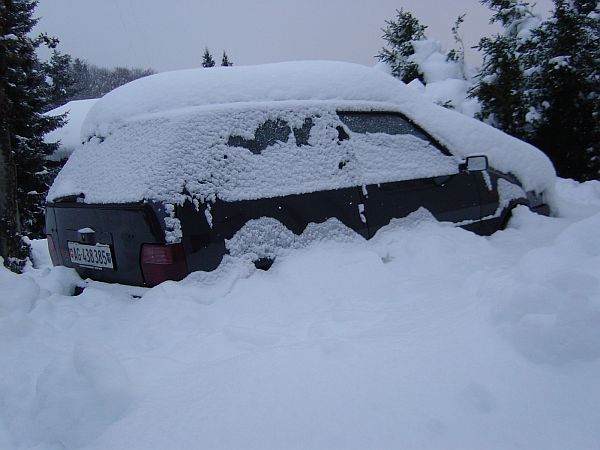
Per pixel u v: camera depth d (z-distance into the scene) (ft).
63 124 56.13
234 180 11.03
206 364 7.85
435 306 9.02
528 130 35.42
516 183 16.49
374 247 12.63
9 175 16.61
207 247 10.47
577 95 33.06
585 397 5.71
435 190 14.34
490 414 5.67
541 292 7.07
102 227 11.12
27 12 56.59
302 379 6.61
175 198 10.23
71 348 9.29
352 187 12.72
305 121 12.63
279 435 5.65
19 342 9.54
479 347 6.84
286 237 11.51
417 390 6.12
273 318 9.76
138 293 10.71
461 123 15.78
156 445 5.87
